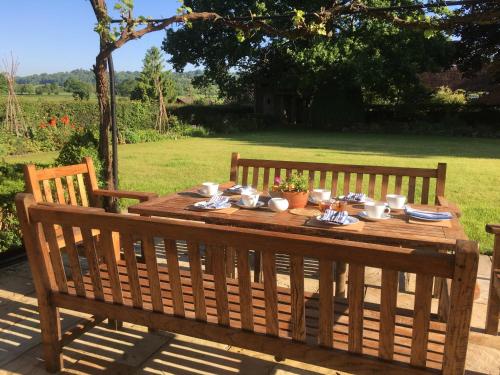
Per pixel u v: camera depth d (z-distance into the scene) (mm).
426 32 4863
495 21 4574
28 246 2525
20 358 2854
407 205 3637
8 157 15094
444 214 3182
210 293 2674
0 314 3469
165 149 16422
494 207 7121
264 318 2346
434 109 28219
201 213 3268
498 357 2873
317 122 29969
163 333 3158
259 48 28312
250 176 10039
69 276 4148
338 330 2252
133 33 4707
